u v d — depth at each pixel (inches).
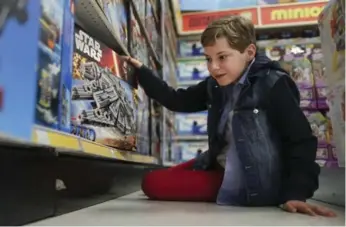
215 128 46.2
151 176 47.8
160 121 84.2
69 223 25.0
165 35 95.3
